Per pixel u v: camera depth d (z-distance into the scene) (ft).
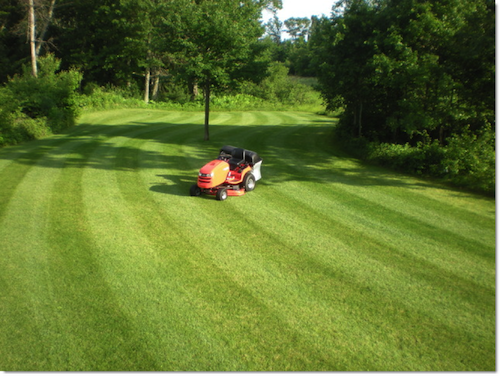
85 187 39.68
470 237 28.89
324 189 41.09
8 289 21.02
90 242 26.96
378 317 19.19
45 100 75.10
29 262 23.98
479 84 45.39
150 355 16.43
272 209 34.47
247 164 39.52
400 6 51.62
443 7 48.29
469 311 19.77
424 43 50.21
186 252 25.77
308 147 66.80
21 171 45.16
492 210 34.88
